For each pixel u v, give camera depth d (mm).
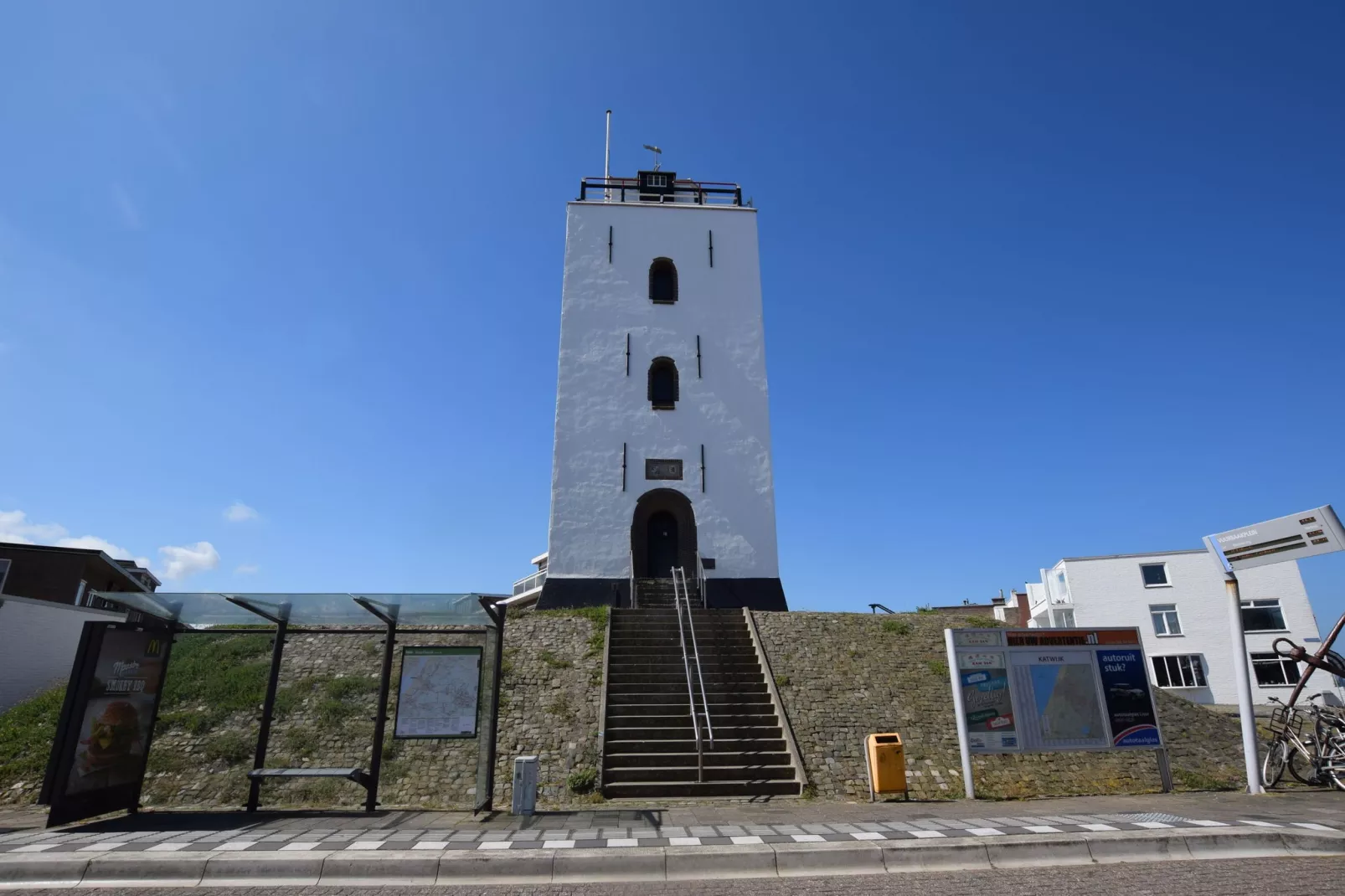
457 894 6379
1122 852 7480
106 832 8367
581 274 24984
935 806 10422
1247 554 11750
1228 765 13922
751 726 13609
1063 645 11844
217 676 15016
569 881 6758
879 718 14141
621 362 24109
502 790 11883
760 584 22047
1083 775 13117
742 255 25672
